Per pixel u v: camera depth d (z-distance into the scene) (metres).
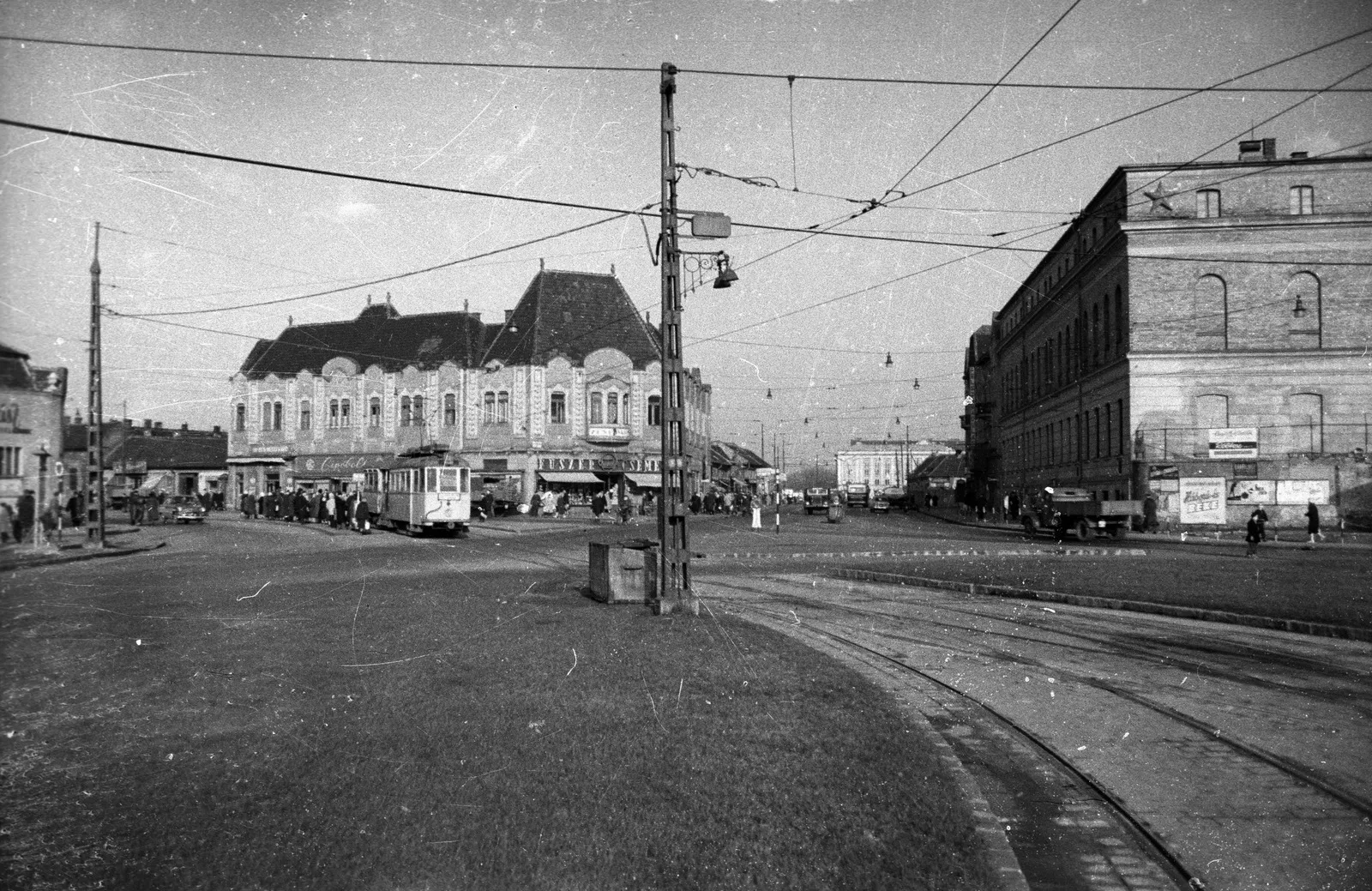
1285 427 37.44
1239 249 38.00
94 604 15.15
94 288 28.16
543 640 11.26
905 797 5.75
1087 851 5.43
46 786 5.81
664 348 14.24
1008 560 25.66
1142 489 38.56
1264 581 18.42
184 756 6.43
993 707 8.71
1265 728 7.88
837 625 13.92
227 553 28.56
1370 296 36.84
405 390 64.44
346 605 14.84
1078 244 50.66
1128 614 15.19
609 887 4.42
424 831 5.05
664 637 11.48
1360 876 4.97
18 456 15.05
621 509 51.06
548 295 64.12
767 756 6.45
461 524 37.94
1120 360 40.62
